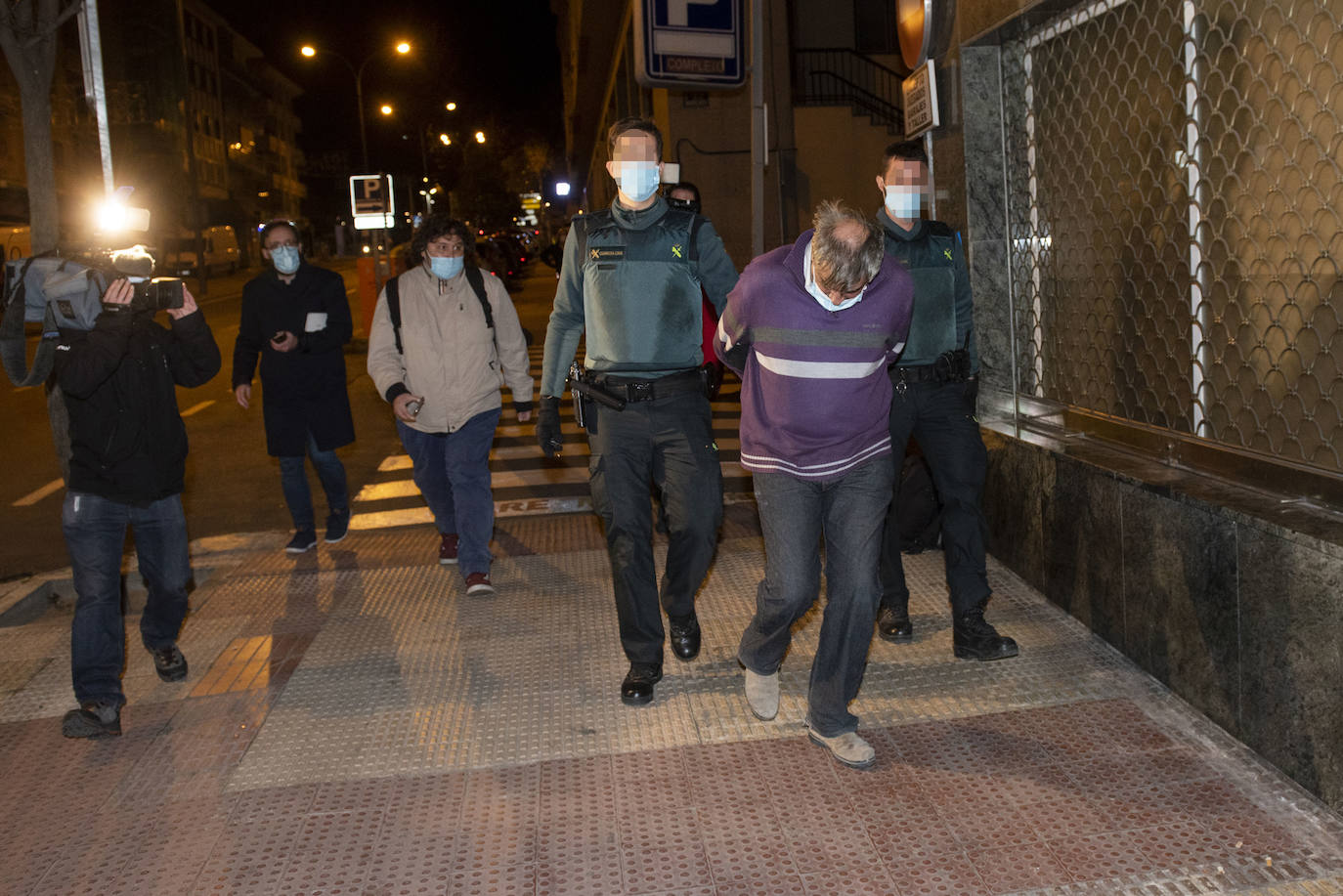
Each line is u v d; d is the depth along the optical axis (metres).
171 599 4.39
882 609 4.62
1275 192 3.58
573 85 38.88
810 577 3.45
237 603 5.57
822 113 18.67
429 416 5.38
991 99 5.27
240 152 78.38
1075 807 3.19
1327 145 3.33
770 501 3.43
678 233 3.86
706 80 9.99
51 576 6.15
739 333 3.39
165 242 53.97
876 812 3.23
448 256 5.31
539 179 70.19
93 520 3.96
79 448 3.93
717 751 3.66
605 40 29.66
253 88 80.50
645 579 4.03
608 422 3.95
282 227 5.97
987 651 4.22
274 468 9.41
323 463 6.47
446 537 6.06
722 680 4.24
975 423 4.36
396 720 4.04
